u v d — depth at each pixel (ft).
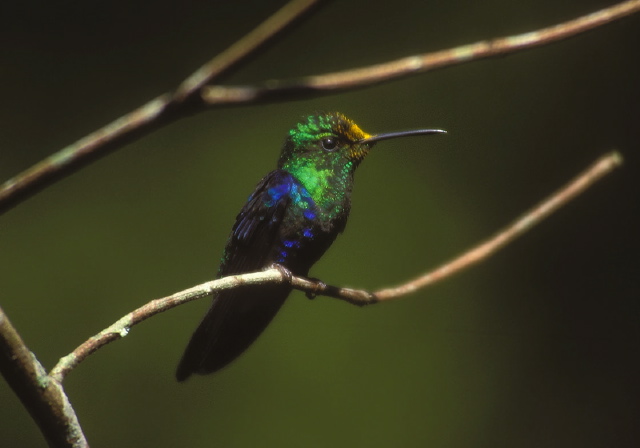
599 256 39.52
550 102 42.83
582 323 38.04
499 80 43.37
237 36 44.86
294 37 44.62
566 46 43.39
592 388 36.91
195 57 44.55
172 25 45.06
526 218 12.98
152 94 43.98
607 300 38.52
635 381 36.81
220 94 4.16
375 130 42.32
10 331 6.68
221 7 45.42
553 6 43.29
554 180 41.57
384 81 4.52
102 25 44.60
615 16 5.22
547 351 37.47
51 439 6.98
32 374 6.81
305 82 4.32
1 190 3.90
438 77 43.24
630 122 41.68
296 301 35.53
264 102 4.24
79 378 33.42
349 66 44.09
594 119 42.22
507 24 43.52
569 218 40.06
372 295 15.05
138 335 34.53
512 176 41.70
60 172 4.00
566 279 39.06
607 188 40.50
